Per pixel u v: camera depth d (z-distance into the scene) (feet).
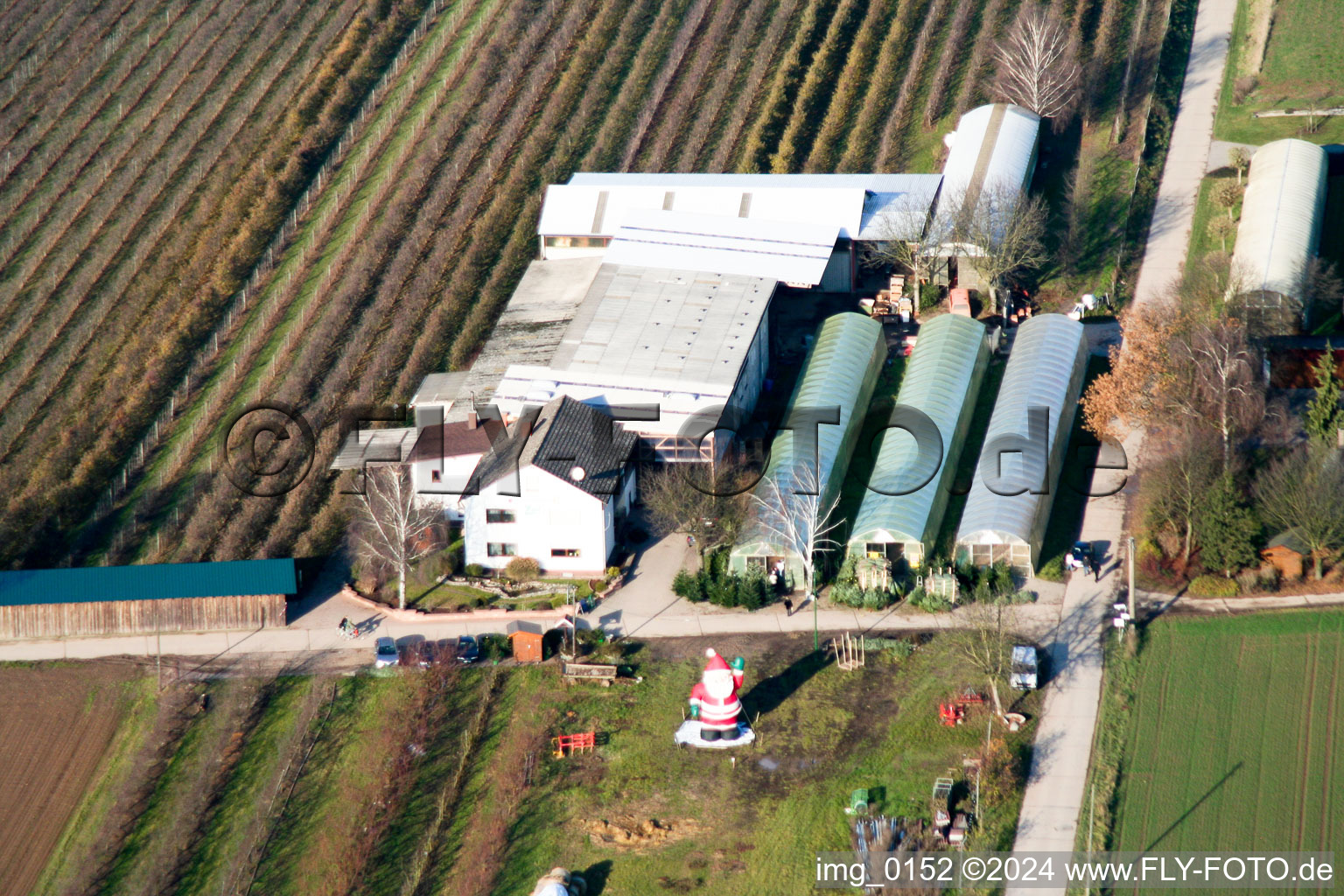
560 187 468.75
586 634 337.11
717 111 547.49
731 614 342.44
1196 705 306.96
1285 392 387.14
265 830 296.10
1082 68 531.09
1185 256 445.78
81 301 485.15
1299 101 510.99
